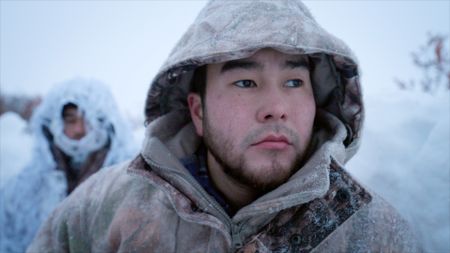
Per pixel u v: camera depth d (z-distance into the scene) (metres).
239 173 0.84
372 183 1.00
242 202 0.94
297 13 0.84
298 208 0.80
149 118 1.11
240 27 0.81
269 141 0.82
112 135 1.96
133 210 0.96
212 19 0.86
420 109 1.11
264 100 0.83
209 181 0.97
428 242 0.84
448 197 0.85
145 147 0.92
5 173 2.27
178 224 0.89
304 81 0.89
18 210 1.84
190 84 1.05
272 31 0.79
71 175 1.93
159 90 1.04
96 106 1.93
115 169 1.16
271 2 0.84
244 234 0.82
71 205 1.12
